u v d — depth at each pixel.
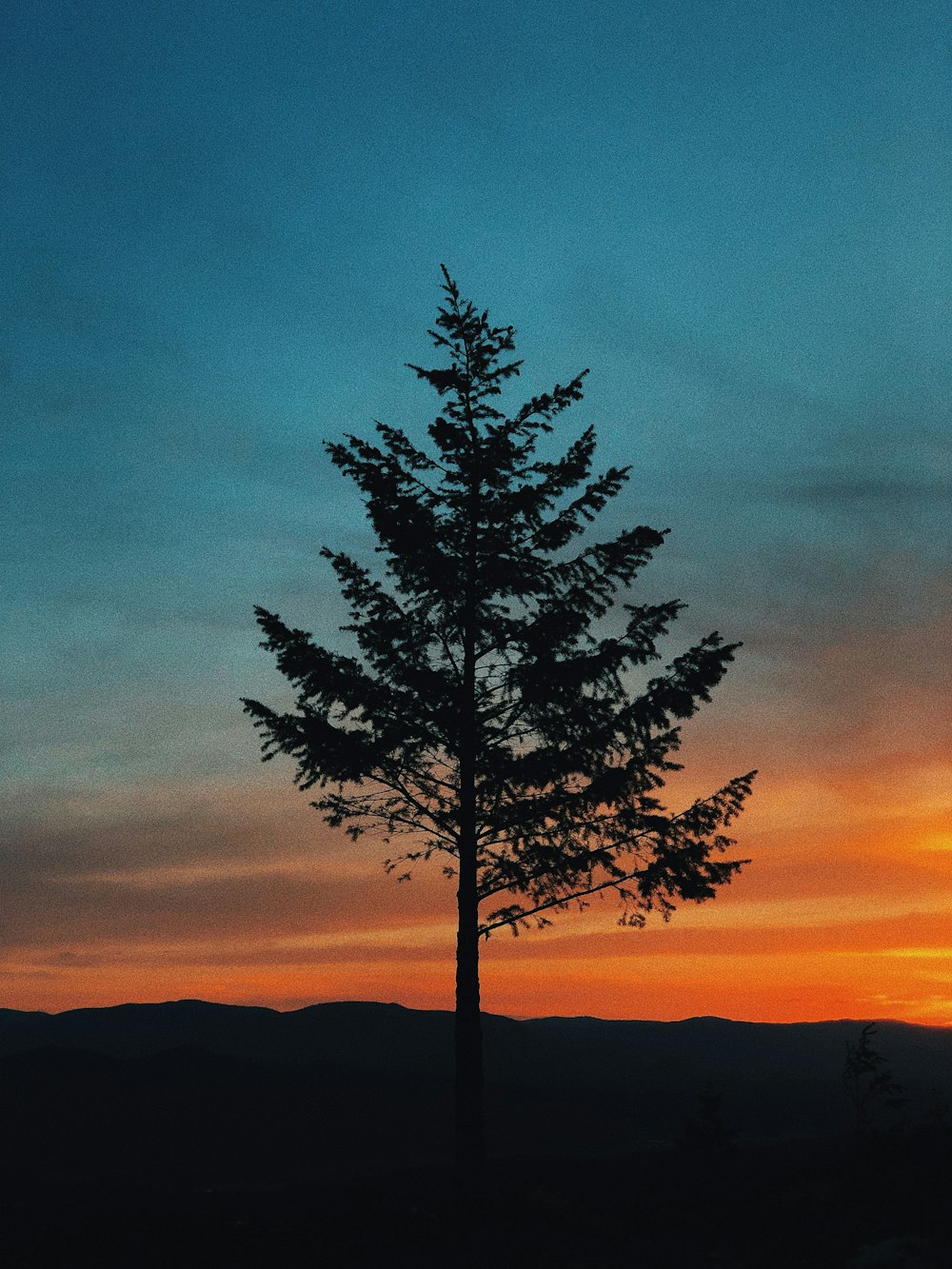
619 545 22.11
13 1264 14.91
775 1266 13.23
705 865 21.30
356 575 22.50
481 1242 15.21
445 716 22.09
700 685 21.23
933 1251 12.77
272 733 21.88
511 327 23.20
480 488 22.91
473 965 21.66
